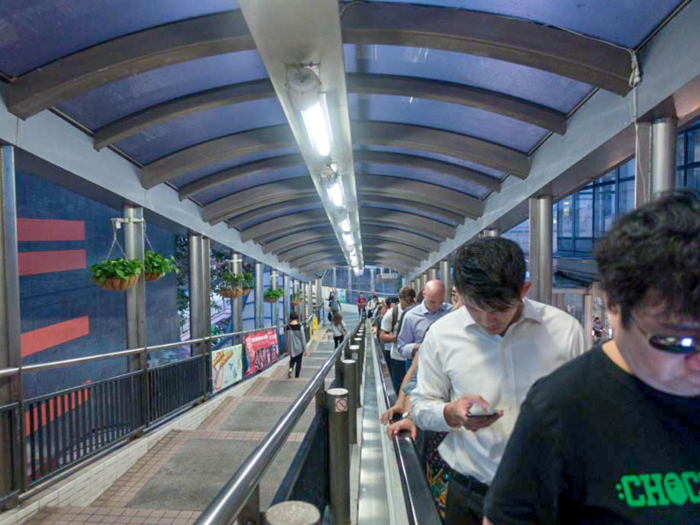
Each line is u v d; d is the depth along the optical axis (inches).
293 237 512.1
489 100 154.5
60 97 128.0
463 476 60.2
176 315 491.2
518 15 113.7
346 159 194.9
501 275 48.2
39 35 116.0
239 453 176.6
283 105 141.6
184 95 161.3
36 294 280.2
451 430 62.2
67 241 311.7
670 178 110.3
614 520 26.5
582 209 610.9
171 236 496.7
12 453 120.0
